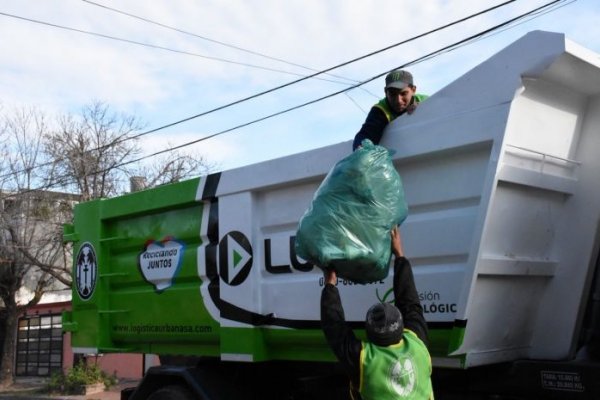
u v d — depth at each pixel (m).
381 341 3.31
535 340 4.44
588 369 3.81
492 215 3.98
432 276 4.18
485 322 4.07
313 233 3.84
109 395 18.69
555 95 4.19
